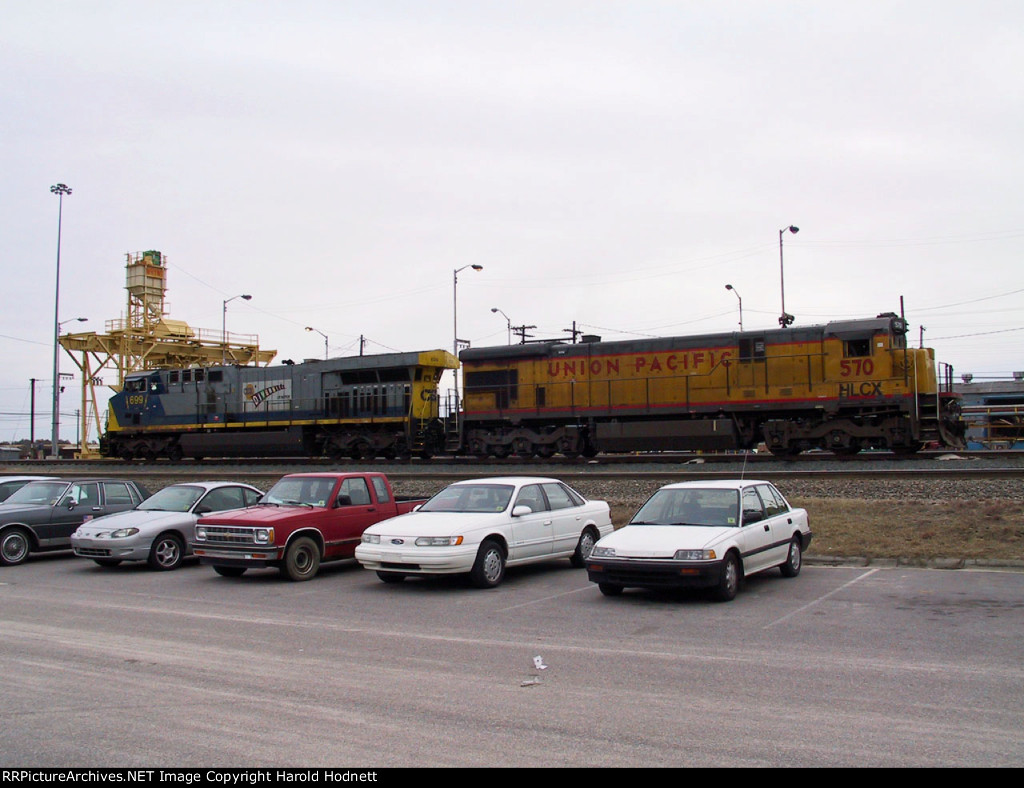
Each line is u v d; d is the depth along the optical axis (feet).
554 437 92.17
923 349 77.77
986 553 43.27
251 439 113.80
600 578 36.76
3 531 51.37
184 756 18.45
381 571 41.50
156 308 172.55
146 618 34.32
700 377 85.66
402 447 102.37
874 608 33.32
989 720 19.86
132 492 59.31
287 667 26.08
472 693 22.98
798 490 62.03
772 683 23.31
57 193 155.22
